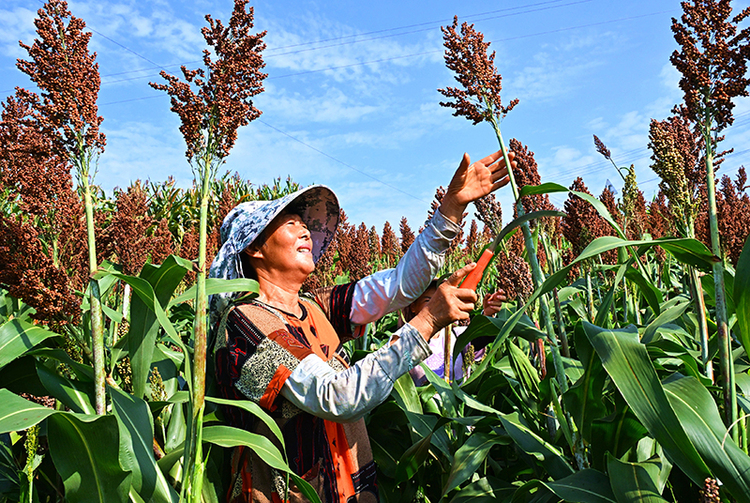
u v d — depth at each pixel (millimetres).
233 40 1791
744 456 1432
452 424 2809
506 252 2930
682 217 2062
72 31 1866
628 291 3871
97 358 1812
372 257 8000
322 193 2777
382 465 2877
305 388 1960
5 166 2518
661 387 1498
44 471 2285
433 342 3643
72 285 2186
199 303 1710
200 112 1795
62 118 1836
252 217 2395
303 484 1784
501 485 2262
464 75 2311
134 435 1759
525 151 2369
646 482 1604
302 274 2418
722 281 1650
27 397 2346
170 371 2697
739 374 2336
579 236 3354
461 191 2457
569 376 2285
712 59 1807
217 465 2443
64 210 2490
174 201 11758
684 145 2191
